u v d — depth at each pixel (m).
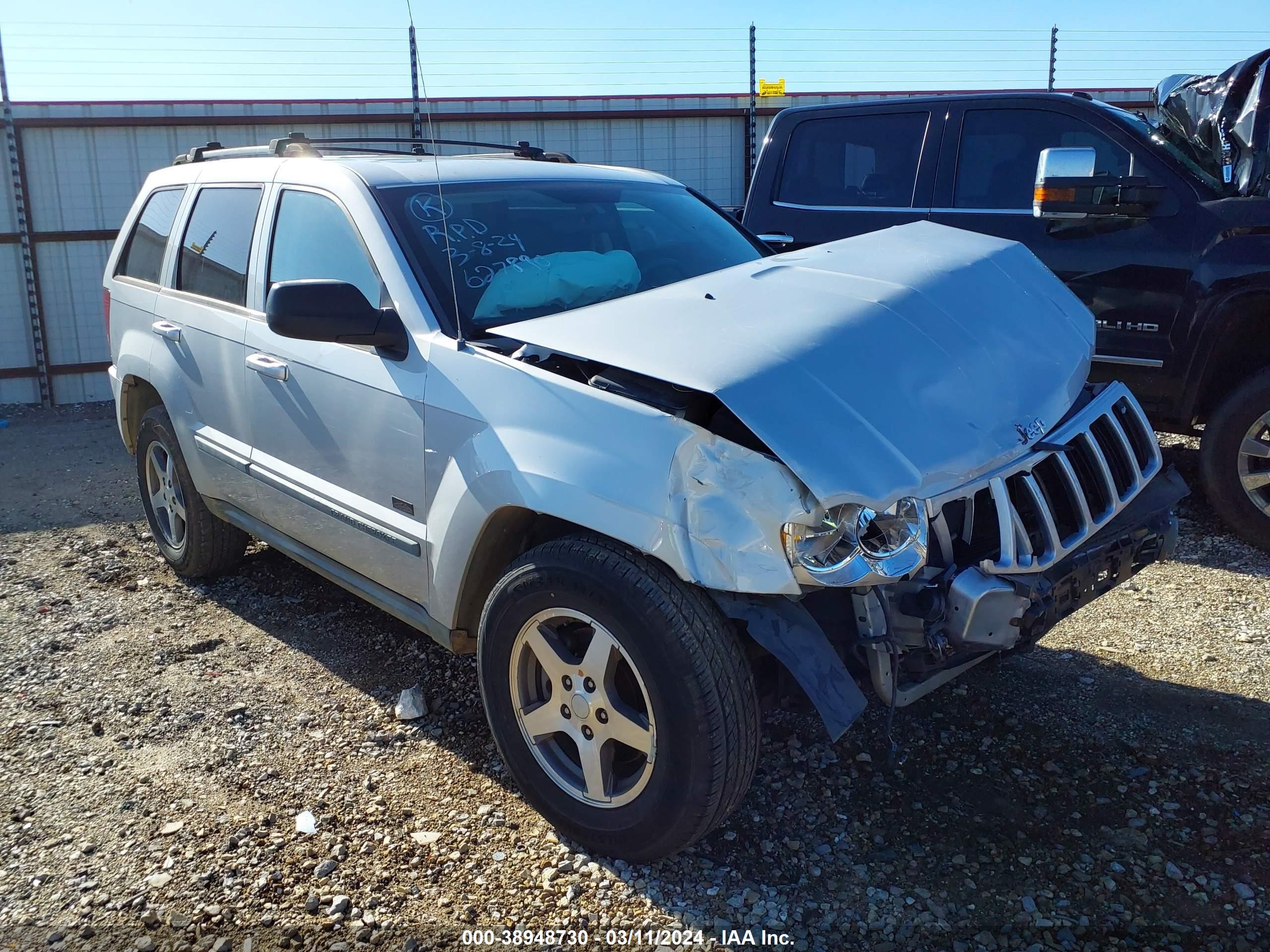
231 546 4.68
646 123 11.51
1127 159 5.21
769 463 2.35
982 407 2.70
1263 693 3.43
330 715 3.55
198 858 2.79
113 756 3.33
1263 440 4.59
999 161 5.62
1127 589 4.36
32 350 10.88
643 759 2.77
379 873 2.71
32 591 4.87
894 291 2.96
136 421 4.96
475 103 11.07
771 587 2.31
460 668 3.86
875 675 2.49
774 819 2.88
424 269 3.24
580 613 2.59
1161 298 4.95
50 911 2.60
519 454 2.70
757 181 6.53
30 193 10.52
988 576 2.47
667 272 3.78
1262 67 4.88
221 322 4.01
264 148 4.45
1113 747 3.16
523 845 2.81
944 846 2.74
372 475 3.28
